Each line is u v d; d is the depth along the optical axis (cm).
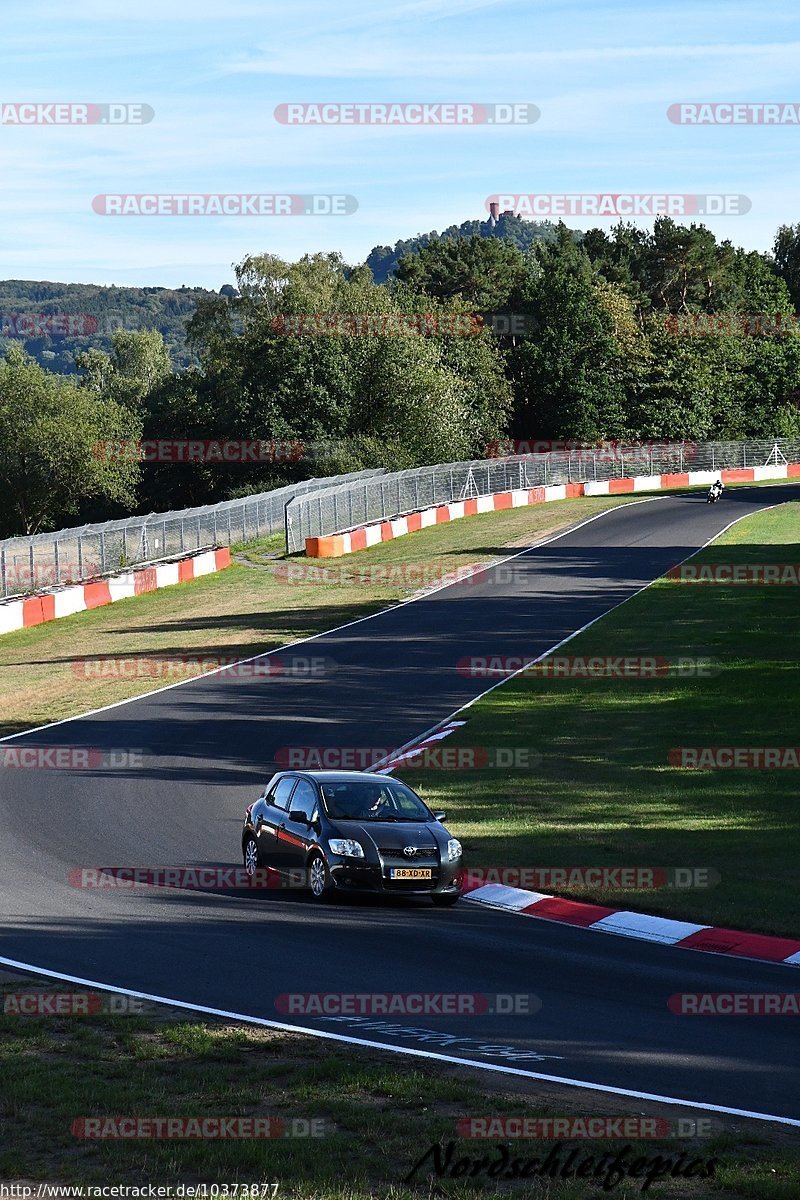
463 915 1883
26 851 2181
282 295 11538
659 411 12425
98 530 6112
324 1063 1130
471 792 2647
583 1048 1210
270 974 1469
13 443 9900
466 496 8875
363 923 1783
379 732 3306
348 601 5653
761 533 7038
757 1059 1184
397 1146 958
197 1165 921
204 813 2517
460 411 10725
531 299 12719
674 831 2295
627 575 6006
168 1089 1077
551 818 2422
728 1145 966
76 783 2792
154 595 6009
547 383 12175
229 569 6669
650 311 16312
